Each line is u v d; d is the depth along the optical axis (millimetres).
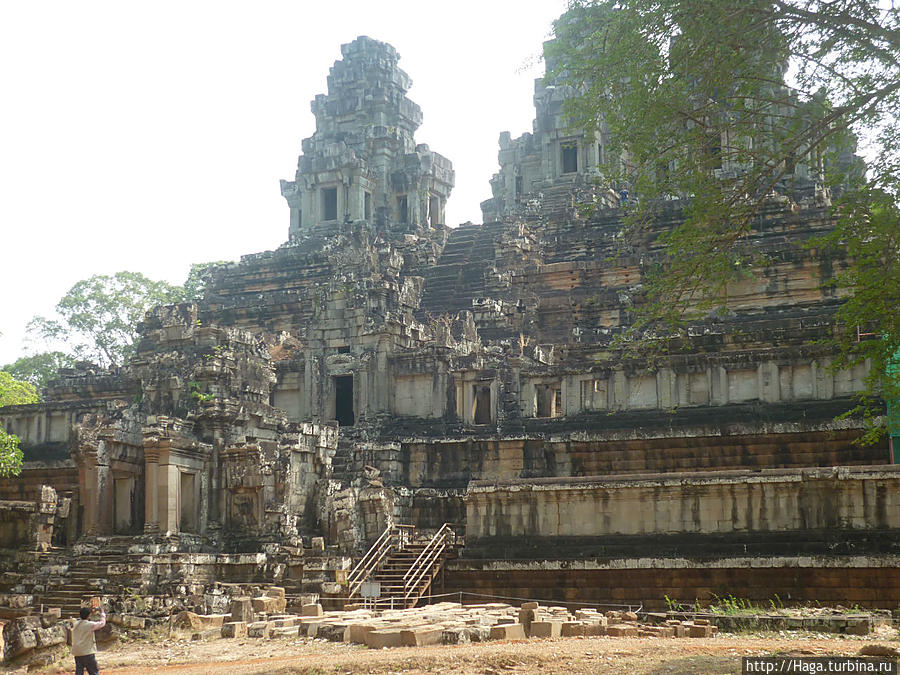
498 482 50469
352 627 33219
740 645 29047
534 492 49812
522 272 82000
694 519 46969
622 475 48688
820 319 60469
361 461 59938
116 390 74812
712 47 28391
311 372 67875
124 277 111188
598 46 30844
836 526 44625
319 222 107125
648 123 29453
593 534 48625
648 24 28906
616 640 31141
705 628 33500
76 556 50500
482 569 49125
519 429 61344
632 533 47875
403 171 108938
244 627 37594
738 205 30391
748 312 67875
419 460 60438
